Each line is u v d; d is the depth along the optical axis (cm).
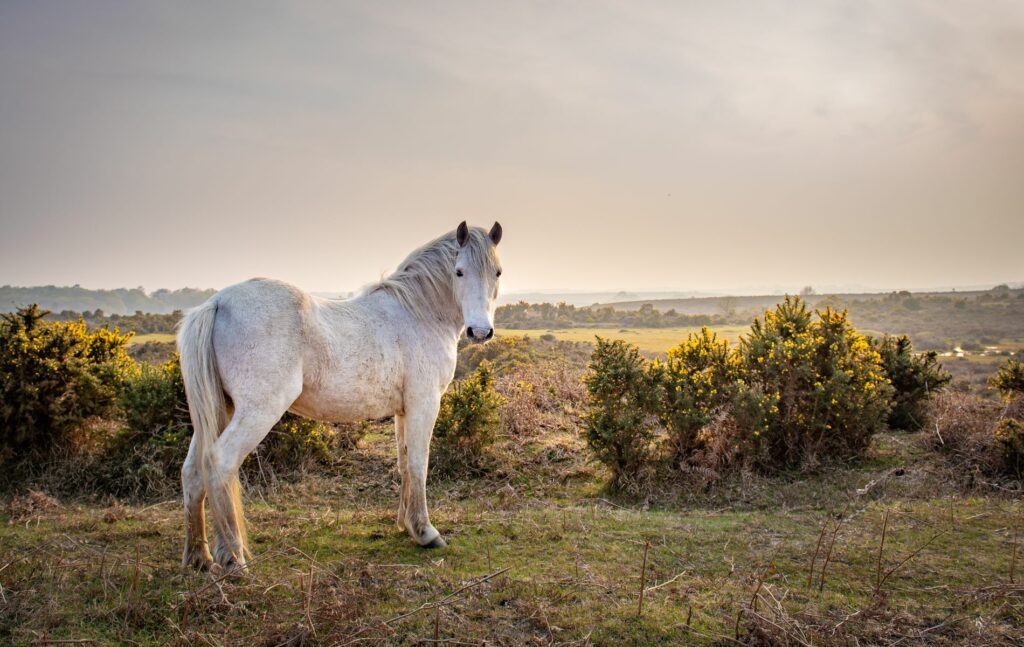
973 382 1530
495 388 1052
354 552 438
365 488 661
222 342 373
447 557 432
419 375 452
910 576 397
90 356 759
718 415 681
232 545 376
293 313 389
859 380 707
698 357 743
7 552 404
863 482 627
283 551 426
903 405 847
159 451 644
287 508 574
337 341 410
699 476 643
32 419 655
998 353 2894
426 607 343
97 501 606
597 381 679
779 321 781
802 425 698
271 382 375
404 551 443
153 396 677
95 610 326
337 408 423
